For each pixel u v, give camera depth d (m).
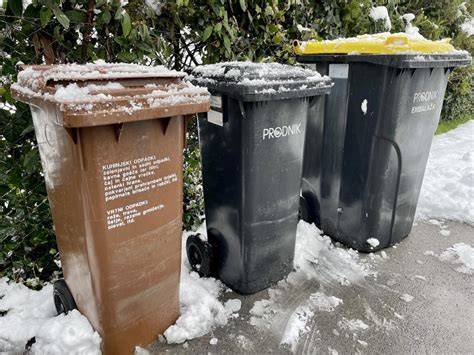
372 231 2.97
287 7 3.47
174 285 2.07
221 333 2.16
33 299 2.32
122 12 2.24
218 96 2.15
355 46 2.66
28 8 2.10
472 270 2.84
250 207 2.26
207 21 3.00
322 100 2.99
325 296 2.50
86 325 1.91
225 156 2.26
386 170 2.79
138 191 1.71
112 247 1.69
